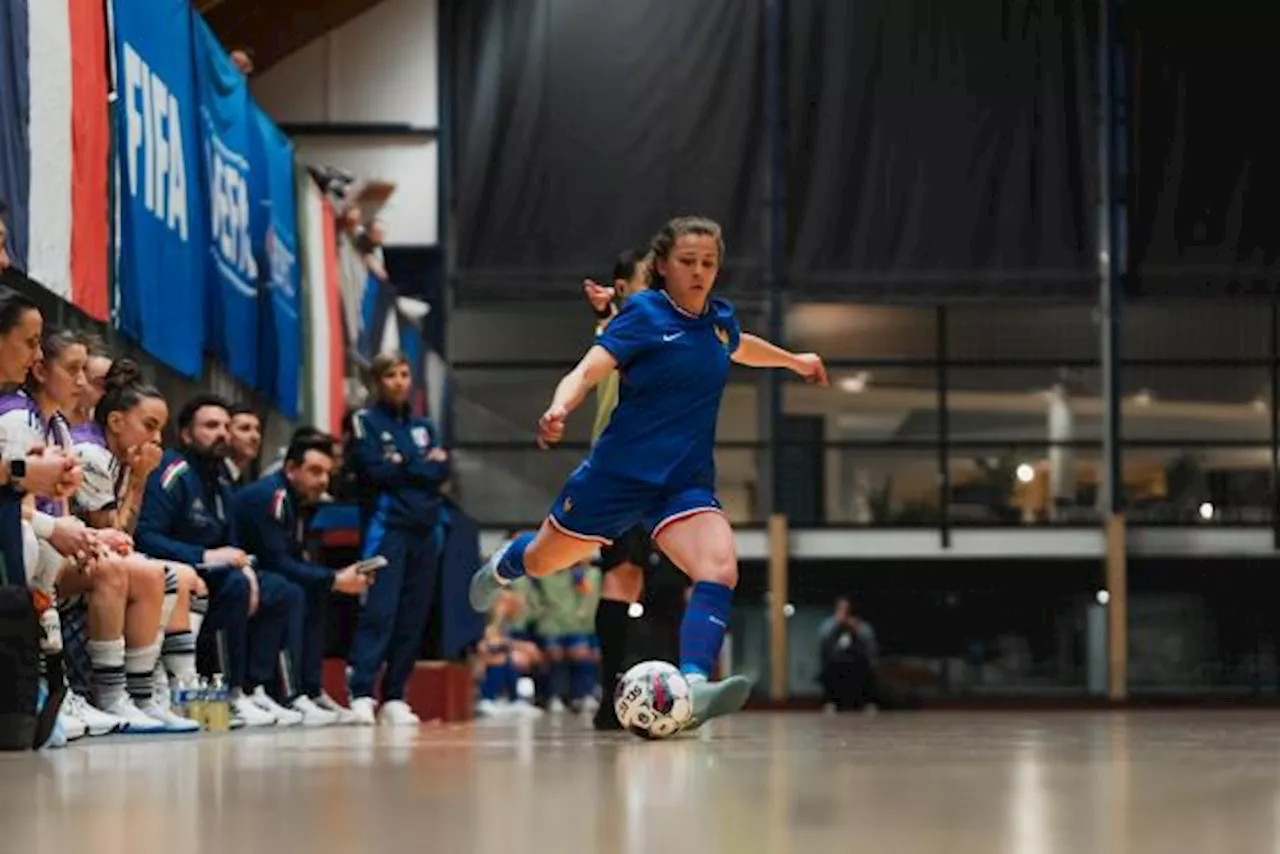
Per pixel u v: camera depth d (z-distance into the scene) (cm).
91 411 945
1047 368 2983
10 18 1000
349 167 2795
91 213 1145
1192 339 2977
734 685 789
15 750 697
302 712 1222
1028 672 2936
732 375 2969
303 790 442
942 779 475
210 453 1125
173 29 1355
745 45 2902
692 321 780
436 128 2792
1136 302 2917
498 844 295
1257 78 2908
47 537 735
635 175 2886
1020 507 2989
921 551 2930
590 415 2983
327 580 1247
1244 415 2977
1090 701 2917
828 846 288
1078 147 2902
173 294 1342
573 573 2564
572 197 2881
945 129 2903
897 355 2989
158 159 1308
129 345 1267
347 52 2788
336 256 1980
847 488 2984
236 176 1553
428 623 1543
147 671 938
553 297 2872
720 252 782
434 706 1524
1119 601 2895
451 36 2852
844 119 2902
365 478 1354
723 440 2972
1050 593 2936
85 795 428
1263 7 2909
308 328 1830
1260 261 2903
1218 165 2903
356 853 281
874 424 2989
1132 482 2981
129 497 968
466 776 504
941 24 2906
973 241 2902
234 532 1184
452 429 2789
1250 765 556
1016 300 2902
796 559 2933
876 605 2944
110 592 899
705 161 2892
